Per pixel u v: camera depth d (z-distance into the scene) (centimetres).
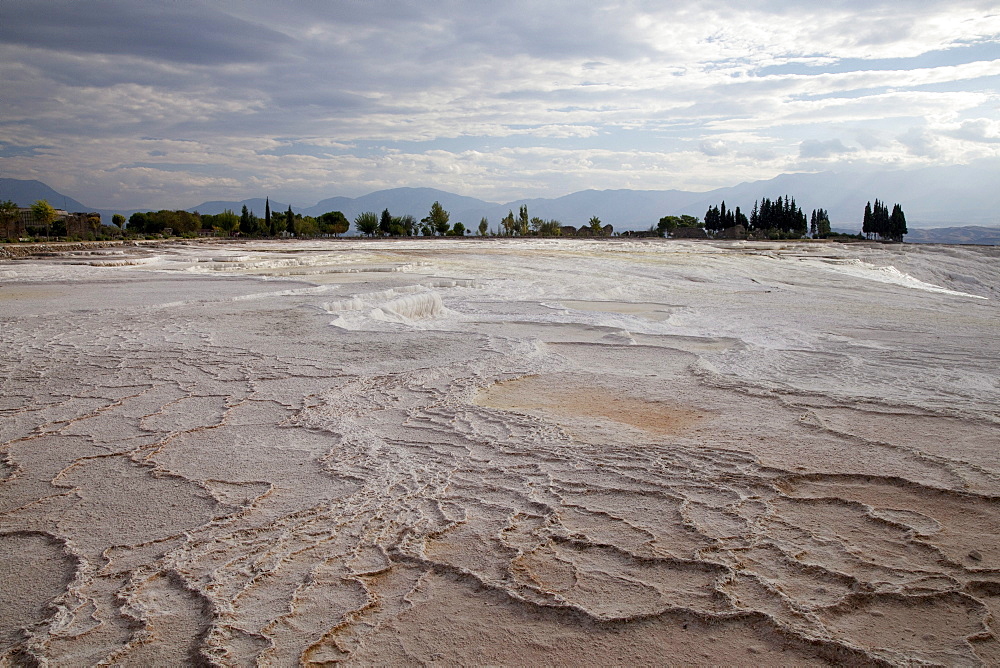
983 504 358
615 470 407
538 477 395
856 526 331
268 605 259
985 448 453
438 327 991
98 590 270
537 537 316
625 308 1456
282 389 603
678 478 395
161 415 520
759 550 305
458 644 236
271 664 222
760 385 644
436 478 392
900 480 391
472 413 531
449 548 306
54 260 2575
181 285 1584
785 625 246
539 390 622
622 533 321
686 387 638
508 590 269
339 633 241
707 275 2464
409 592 269
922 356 880
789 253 3884
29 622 249
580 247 4125
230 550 303
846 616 253
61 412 529
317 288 1491
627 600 263
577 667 225
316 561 293
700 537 317
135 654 228
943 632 243
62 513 344
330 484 382
